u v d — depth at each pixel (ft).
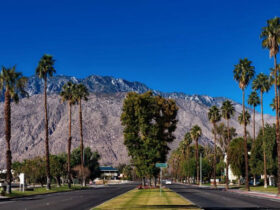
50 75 218.18
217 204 107.24
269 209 90.48
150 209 84.84
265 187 260.21
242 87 229.25
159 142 213.66
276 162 261.03
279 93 229.66
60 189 217.15
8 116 159.63
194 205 96.68
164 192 177.27
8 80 159.53
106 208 87.35
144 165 213.25
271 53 170.09
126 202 107.86
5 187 175.11
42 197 146.92
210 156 529.45
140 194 158.81
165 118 216.13
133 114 218.38
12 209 88.38
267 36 170.91
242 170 336.70
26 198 141.08
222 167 488.44
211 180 487.20
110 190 228.43
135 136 216.54
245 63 226.38
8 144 158.30
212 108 334.24
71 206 96.89
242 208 93.15
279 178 159.74
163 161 218.18
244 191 213.66
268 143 261.65
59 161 293.23
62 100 267.18
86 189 253.03
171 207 90.22
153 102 216.13
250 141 385.09
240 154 336.08
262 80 267.39
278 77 207.31
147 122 216.33
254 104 296.10
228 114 305.73
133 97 218.38
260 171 279.49
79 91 271.28
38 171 279.69
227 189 253.03
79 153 415.23
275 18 168.14
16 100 163.53
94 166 443.32
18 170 313.73
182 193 181.98
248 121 344.69
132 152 217.36
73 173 385.91
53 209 87.61
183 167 488.02
